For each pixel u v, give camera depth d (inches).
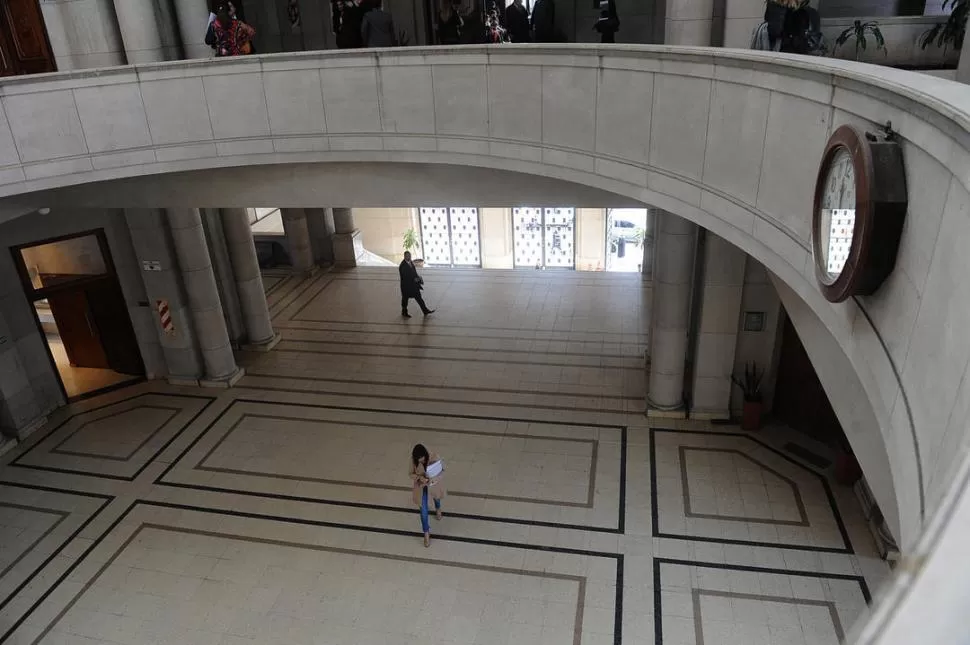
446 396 498.3
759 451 418.6
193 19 410.0
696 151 225.0
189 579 355.3
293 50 557.3
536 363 534.6
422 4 492.1
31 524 399.9
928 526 42.1
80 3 400.2
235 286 574.2
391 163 374.0
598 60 264.7
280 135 359.9
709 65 209.9
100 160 356.8
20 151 337.1
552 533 367.6
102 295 518.9
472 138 326.6
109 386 533.6
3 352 459.5
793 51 235.9
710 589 329.1
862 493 370.0
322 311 650.8
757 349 429.7
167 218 487.5
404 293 614.2
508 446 439.2
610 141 270.1
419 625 320.8
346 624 323.6
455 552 359.3
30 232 465.7
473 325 604.7
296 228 713.6
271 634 321.4
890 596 38.7
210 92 355.6
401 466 428.5
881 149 114.2
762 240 190.4
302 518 390.9
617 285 665.6
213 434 471.5
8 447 464.8
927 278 102.2
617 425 452.4
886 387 122.3
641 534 362.9
